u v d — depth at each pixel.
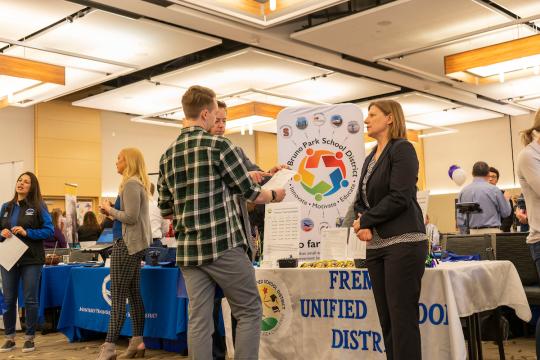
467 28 9.29
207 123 2.67
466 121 16.70
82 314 5.09
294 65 10.67
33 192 4.81
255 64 10.49
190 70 10.68
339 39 9.62
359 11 8.63
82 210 14.05
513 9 8.62
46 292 5.64
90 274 5.03
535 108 15.29
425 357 2.79
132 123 15.41
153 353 4.51
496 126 16.64
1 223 4.81
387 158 2.54
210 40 9.27
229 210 2.53
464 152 17.17
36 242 4.77
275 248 3.56
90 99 12.60
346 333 3.12
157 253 4.68
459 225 5.85
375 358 3.02
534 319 4.53
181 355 4.38
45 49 8.96
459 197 5.91
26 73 8.84
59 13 8.07
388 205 2.43
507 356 3.87
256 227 4.14
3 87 10.02
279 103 13.47
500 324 3.48
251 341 2.48
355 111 4.02
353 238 3.09
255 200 2.57
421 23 8.99
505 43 8.96
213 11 8.00
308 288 3.25
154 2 7.84
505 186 16.41
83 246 7.45
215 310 3.57
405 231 2.45
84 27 8.53
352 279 3.11
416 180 2.48
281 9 8.19
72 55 9.30
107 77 10.74
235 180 2.52
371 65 11.32
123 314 4.17
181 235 2.53
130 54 9.80
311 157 4.04
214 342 3.56
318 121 4.06
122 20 8.30
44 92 11.00
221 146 2.53
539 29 9.34
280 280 3.33
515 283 3.25
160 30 8.73
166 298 4.43
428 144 17.97
